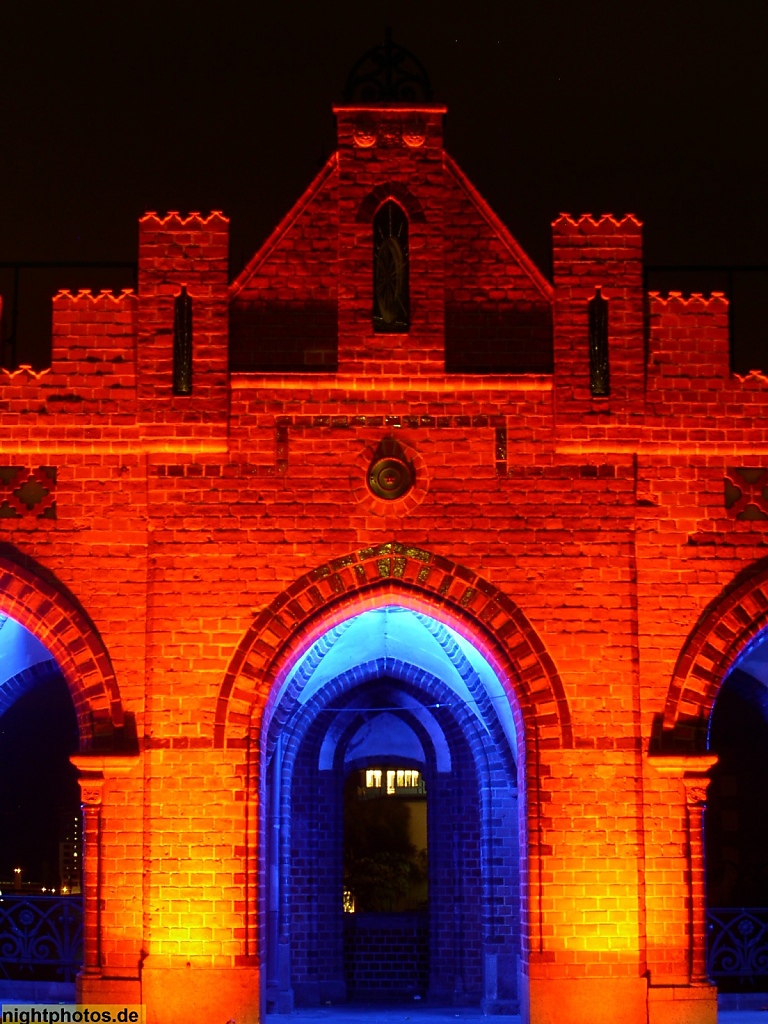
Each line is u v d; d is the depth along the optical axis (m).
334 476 19.45
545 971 18.66
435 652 23.91
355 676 24.77
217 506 19.42
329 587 19.31
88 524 19.47
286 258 19.86
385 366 19.52
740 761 25.33
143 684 19.20
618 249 19.81
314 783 24.75
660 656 19.33
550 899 18.81
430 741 25.09
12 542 19.47
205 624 19.22
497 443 19.56
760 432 19.67
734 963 23.94
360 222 19.80
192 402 19.39
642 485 19.61
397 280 19.77
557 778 19.02
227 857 18.84
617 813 18.95
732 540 19.59
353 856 26.62
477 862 24.42
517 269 19.91
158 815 18.89
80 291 19.72
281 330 19.73
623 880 18.84
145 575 19.41
